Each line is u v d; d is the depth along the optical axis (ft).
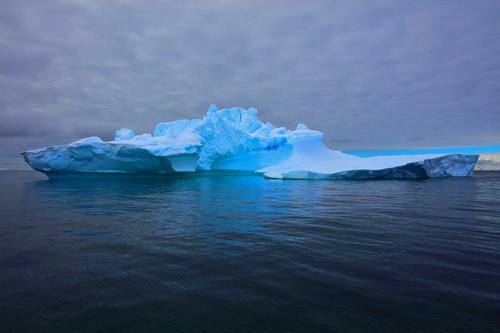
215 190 76.43
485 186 85.71
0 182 117.29
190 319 14.39
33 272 20.31
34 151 113.09
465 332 13.28
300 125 162.09
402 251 24.48
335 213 42.52
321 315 14.66
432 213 42.16
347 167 116.16
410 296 16.53
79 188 84.58
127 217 39.91
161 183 99.55
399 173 107.96
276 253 24.12
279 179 115.65
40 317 14.65
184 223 36.01
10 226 34.47
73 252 24.67
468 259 22.48
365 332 13.28
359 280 18.67
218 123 127.54
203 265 21.45
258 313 14.89
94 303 15.99
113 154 106.63
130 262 22.20
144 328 13.67
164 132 137.69
